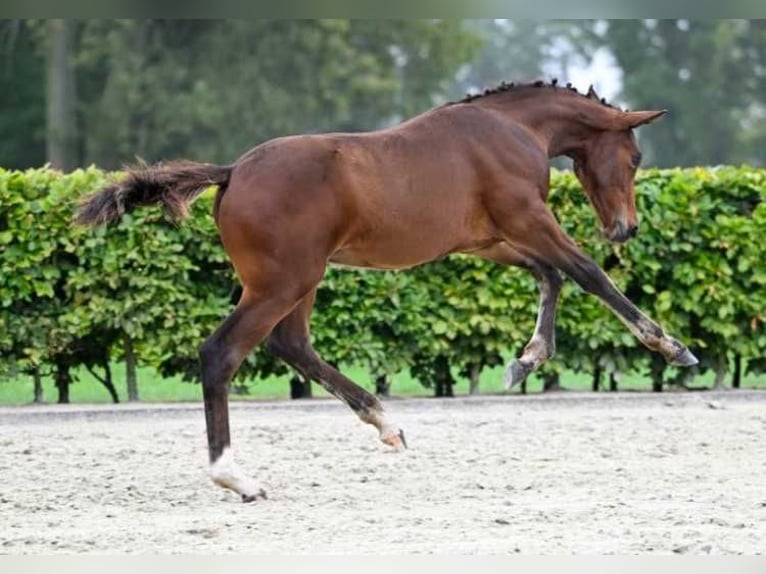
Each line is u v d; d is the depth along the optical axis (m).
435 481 11.11
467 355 16.27
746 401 16.23
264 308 10.44
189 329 15.55
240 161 10.70
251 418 14.86
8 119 48.06
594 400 15.91
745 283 16.44
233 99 42.72
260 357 15.88
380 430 11.43
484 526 9.24
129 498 10.49
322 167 10.53
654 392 16.59
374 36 46.81
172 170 10.59
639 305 16.47
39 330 15.38
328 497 10.44
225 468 10.30
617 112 12.20
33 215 15.18
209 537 8.95
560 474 11.37
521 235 11.41
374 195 10.68
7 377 15.46
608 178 12.23
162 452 12.60
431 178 10.96
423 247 11.03
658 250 16.23
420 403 15.78
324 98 44.38
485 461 12.02
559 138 12.08
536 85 12.06
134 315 15.46
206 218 15.51
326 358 15.85
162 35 44.03
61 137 44.66
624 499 10.25
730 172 16.50
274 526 9.30
